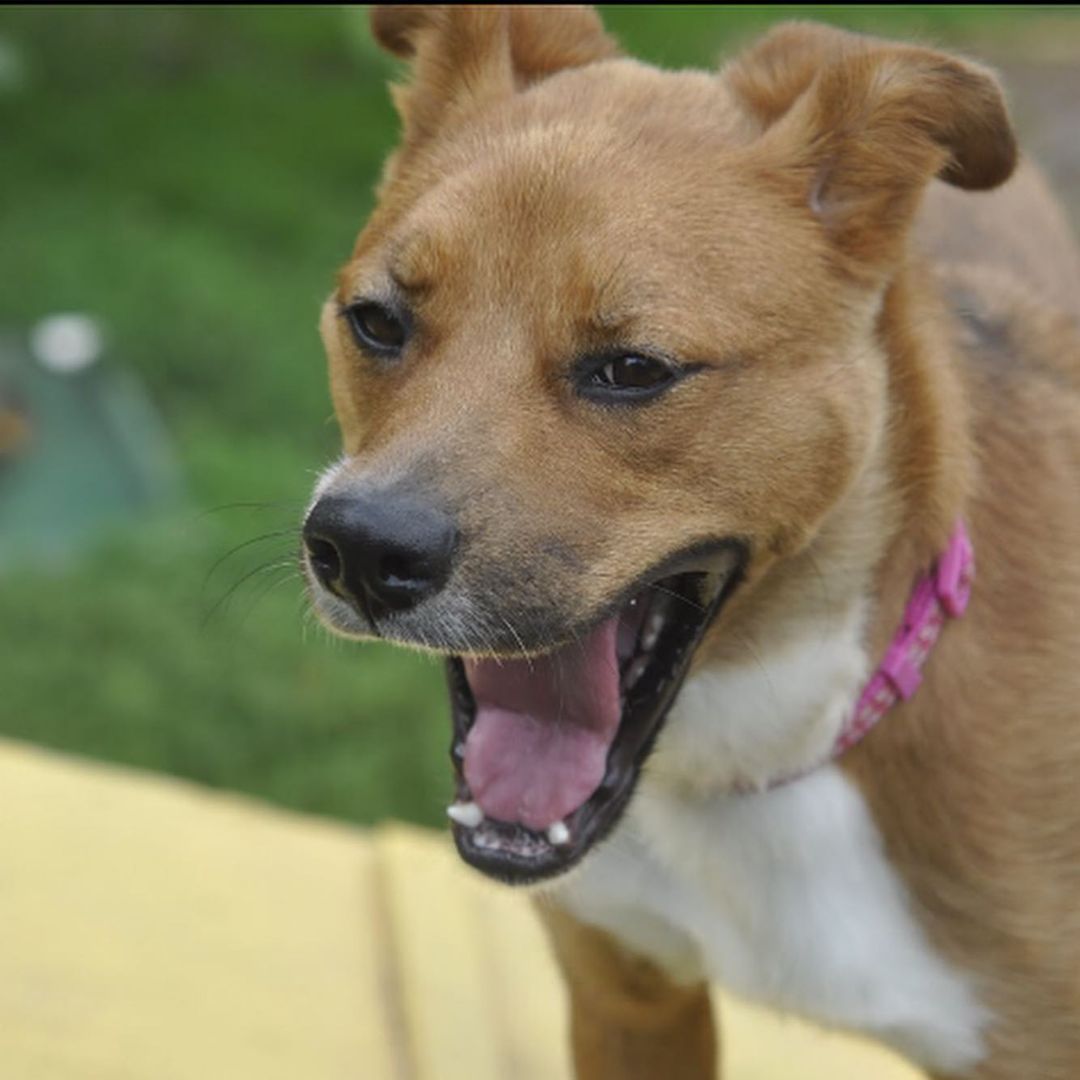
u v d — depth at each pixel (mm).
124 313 13781
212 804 7379
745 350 4496
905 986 4926
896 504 4785
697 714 4887
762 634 4789
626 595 4453
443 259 4504
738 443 4516
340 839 7348
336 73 18750
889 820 4875
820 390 4590
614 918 5176
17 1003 6188
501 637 4285
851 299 4711
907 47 4754
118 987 6324
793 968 5004
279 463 12297
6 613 10414
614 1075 5633
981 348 5227
